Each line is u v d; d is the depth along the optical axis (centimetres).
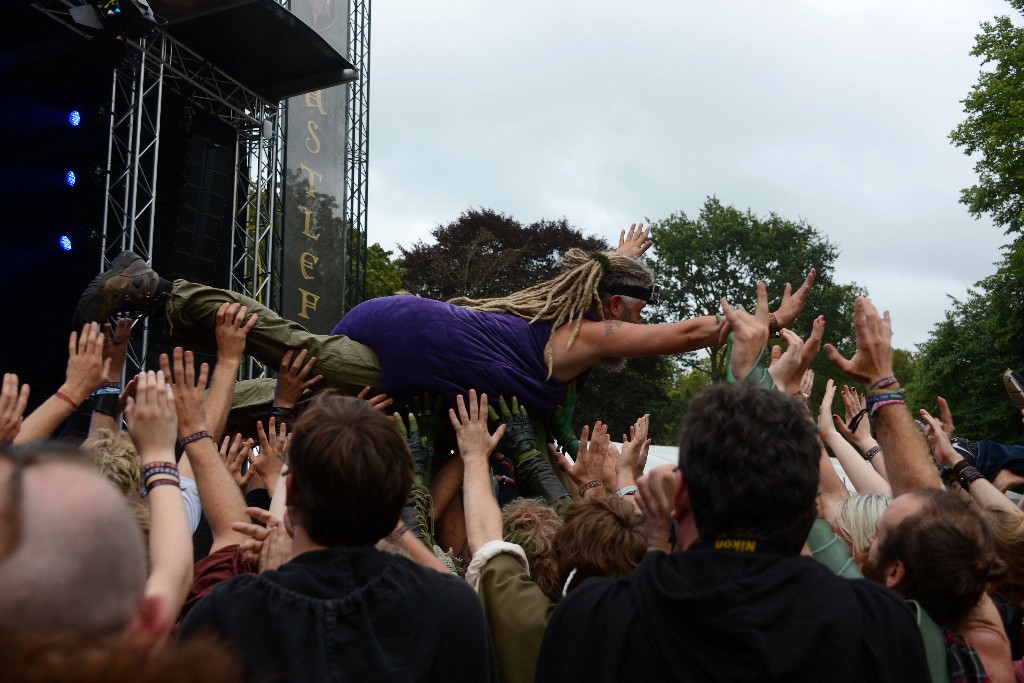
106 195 1132
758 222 3844
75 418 349
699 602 145
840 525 243
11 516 90
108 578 91
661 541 173
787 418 157
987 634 205
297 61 1333
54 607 87
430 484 343
